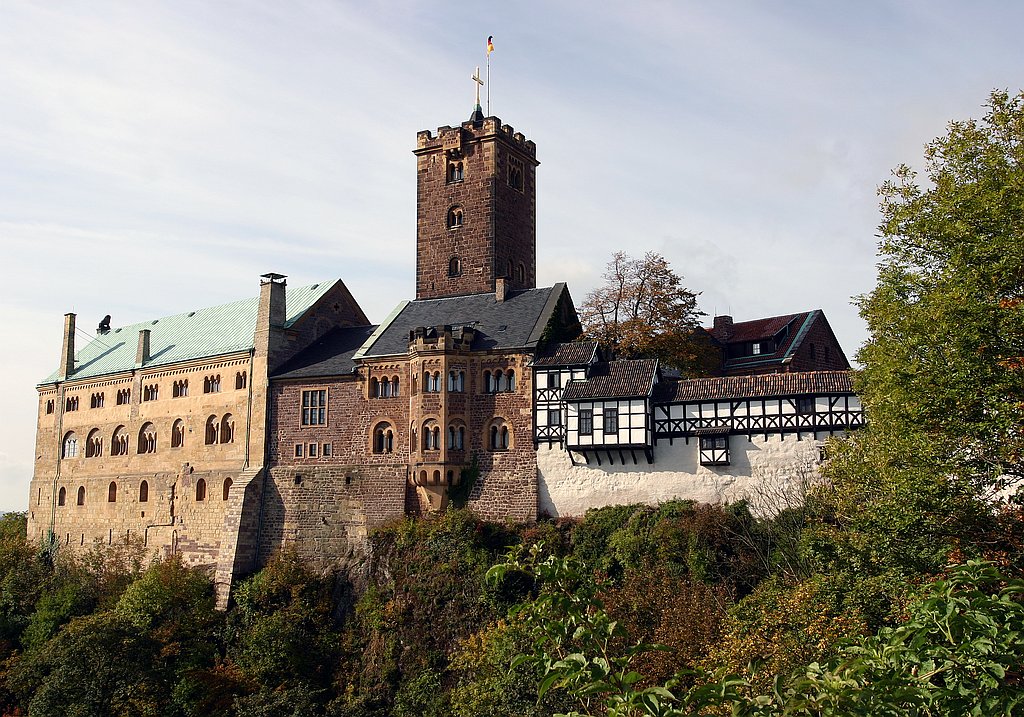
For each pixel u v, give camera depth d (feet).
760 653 123.95
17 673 207.00
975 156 124.88
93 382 298.15
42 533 303.27
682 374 238.89
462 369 225.56
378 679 196.03
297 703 189.78
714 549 181.88
